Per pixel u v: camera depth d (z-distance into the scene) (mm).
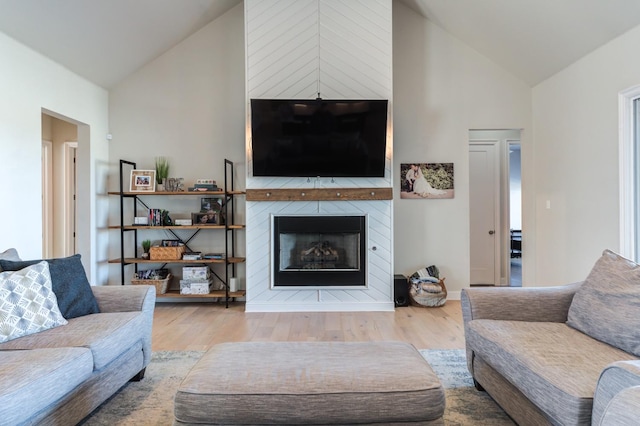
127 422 1925
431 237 4633
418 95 4641
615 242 3301
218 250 4621
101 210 4484
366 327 3520
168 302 4539
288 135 3939
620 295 1822
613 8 2971
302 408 1425
